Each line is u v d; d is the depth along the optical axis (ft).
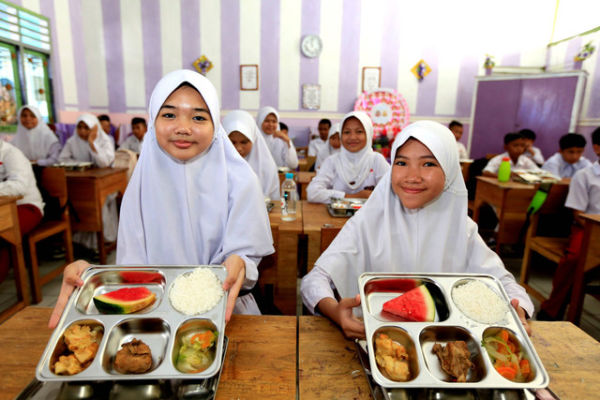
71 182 8.12
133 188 2.99
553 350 2.19
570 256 6.06
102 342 1.88
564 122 15.83
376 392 1.78
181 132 2.48
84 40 17.95
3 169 6.75
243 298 3.36
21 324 2.32
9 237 5.92
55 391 1.70
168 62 18.31
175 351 1.88
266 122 11.46
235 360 2.03
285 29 18.06
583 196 6.67
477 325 2.05
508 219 8.27
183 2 17.75
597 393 1.85
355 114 7.11
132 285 2.36
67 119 16.55
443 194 2.86
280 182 8.87
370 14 17.97
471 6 17.89
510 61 18.37
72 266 2.29
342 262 2.94
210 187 3.04
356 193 6.87
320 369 1.98
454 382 1.76
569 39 16.61
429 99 18.79
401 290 2.40
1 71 12.91
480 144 18.11
